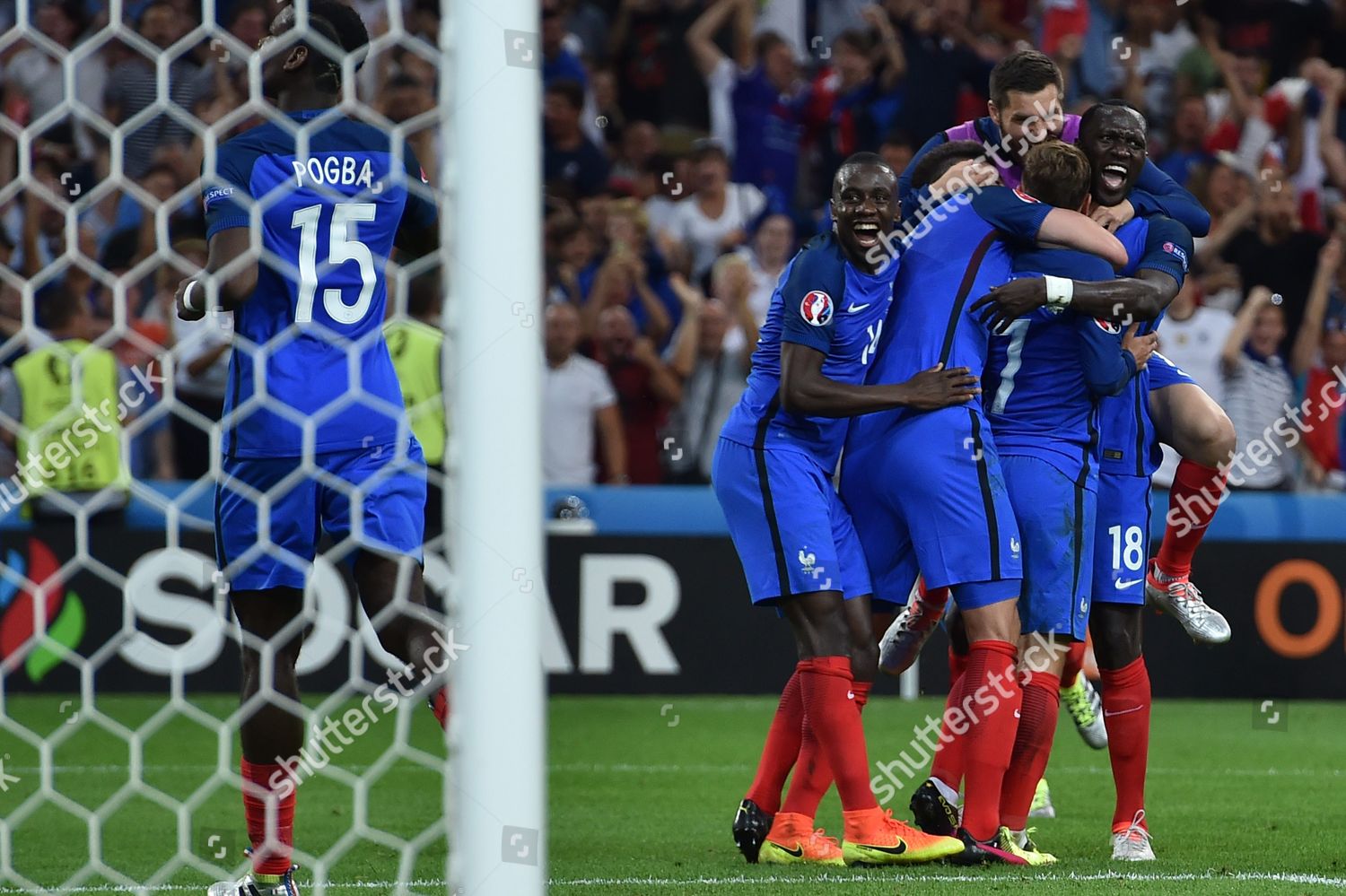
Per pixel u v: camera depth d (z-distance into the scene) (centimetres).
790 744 1414
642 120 3606
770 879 1304
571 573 2748
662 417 3094
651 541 2759
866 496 1399
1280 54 3703
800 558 1328
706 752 2264
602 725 2523
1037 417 1377
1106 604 1416
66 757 2191
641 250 3198
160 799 1034
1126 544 1412
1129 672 1415
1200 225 1479
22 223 2975
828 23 3706
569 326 3017
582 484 3033
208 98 3100
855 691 1379
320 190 1193
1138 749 1412
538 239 744
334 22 1209
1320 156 3584
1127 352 1371
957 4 3553
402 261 2209
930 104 3525
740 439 1363
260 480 1176
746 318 3150
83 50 984
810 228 3528
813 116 3559
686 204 3350
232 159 1178
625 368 3075
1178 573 1692
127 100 3078
